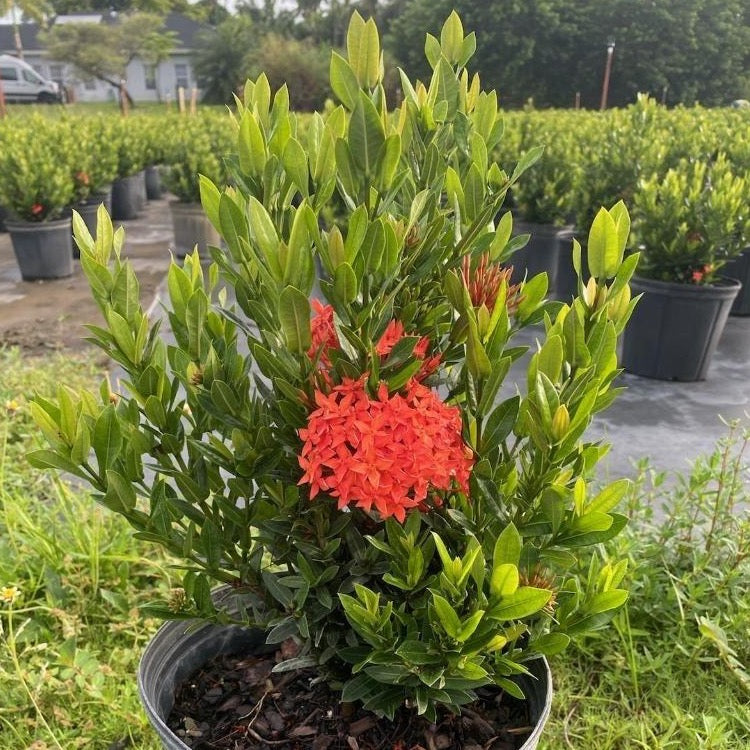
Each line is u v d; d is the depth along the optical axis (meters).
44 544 2.92
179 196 9.32
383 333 1.31
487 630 1.27
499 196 1.46
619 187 6.38
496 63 31.67
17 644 2.62
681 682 2.52
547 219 7.82
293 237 1.19
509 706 1.71
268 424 1.49
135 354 1.48
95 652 2.55
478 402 1.38
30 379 4.70
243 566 1.62
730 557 2.79
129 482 1.44
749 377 5.66
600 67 31.19
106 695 2.35
